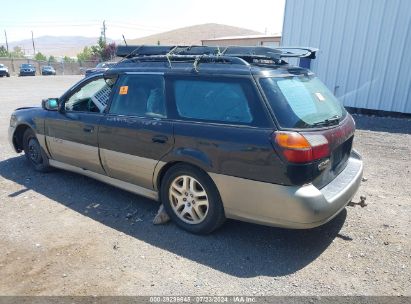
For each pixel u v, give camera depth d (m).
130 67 4.17
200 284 2.89
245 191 3.18
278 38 33.34
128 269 3.08
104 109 4.26
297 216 2.98
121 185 4.28
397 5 9.71
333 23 10.74
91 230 3.74
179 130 3.51
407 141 7.60
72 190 4.80
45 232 3.69
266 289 2.84
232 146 3.18
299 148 2.91
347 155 3.80
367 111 10.84
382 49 10.19
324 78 11.27
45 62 55.34
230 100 3.30
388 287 2.87
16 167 5.76
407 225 3.88
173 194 3.73
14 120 5.61
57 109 4.82
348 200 3.42
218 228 3.72
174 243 3.50
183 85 3.62
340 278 2.97
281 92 3.18
